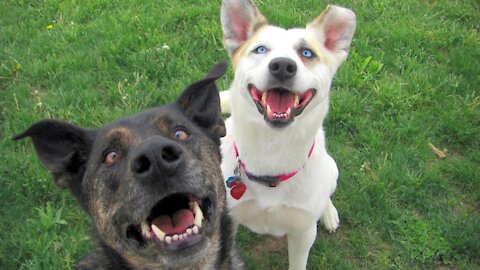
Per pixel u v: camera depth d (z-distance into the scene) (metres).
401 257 0.79
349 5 1.26
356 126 0.96
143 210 0.45
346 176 0.88
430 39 1.17
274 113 0.61
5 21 1.21
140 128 0.51
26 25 1.19
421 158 0.91
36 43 1.12
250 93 0.63
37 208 0.77
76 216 0.79
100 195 0.50
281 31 0.68
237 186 0.67
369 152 0.91
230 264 0.62
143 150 0.43
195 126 0.56
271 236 0.84
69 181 0.55
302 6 1.24
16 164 0.84
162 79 1.02
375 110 0.99
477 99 1.02
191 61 1.06
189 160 0.46
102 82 1.01
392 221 0.82
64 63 1.05
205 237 0.50
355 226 0.83
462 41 1.18
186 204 0.50
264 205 0.67
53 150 0.53
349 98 0.99
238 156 0.67
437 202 0.85
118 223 0.48
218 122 0.59
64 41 1.11
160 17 1.17
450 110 0.99
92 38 1.12
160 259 0.50
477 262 0.78
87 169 0.52
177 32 1.14
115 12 1.21
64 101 0.96
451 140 0.95
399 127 0.96
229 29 0.73
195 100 0.58
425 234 0.80
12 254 0.74
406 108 0.99
